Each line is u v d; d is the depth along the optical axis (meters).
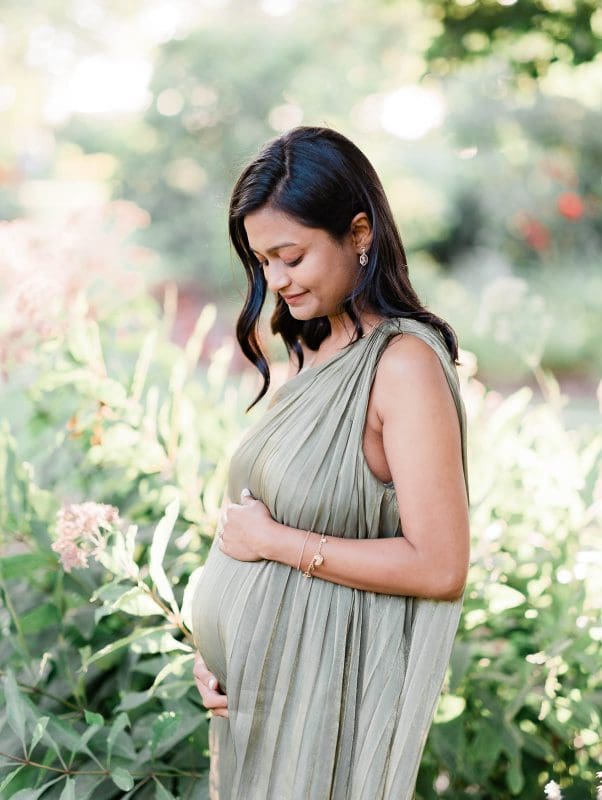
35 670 1.99
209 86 12.09
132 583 2.08
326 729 1.43
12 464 2.21
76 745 1.64
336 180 1.41
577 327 9.52
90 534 1.75
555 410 2.48
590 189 10.06
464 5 3.91
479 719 2.04
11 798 1.57
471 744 2.11
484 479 2.25
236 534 1.50
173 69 12.08
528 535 2.20
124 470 2.42
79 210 2.60
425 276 10.19
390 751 1.42
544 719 2.08
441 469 1.35
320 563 1.41
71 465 2.48
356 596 1.44
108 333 2.73
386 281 1.46
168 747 1.79
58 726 1.68
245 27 12.19
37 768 1.78
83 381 2.25
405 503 1.36
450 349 1.47
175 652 2.04
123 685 2.04
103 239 2.63
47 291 2.32
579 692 1.99
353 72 11.69
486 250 10.65
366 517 1.43
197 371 6.94
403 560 1.36
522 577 2.18
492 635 2.20
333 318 1.56
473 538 2.15
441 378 1.38
